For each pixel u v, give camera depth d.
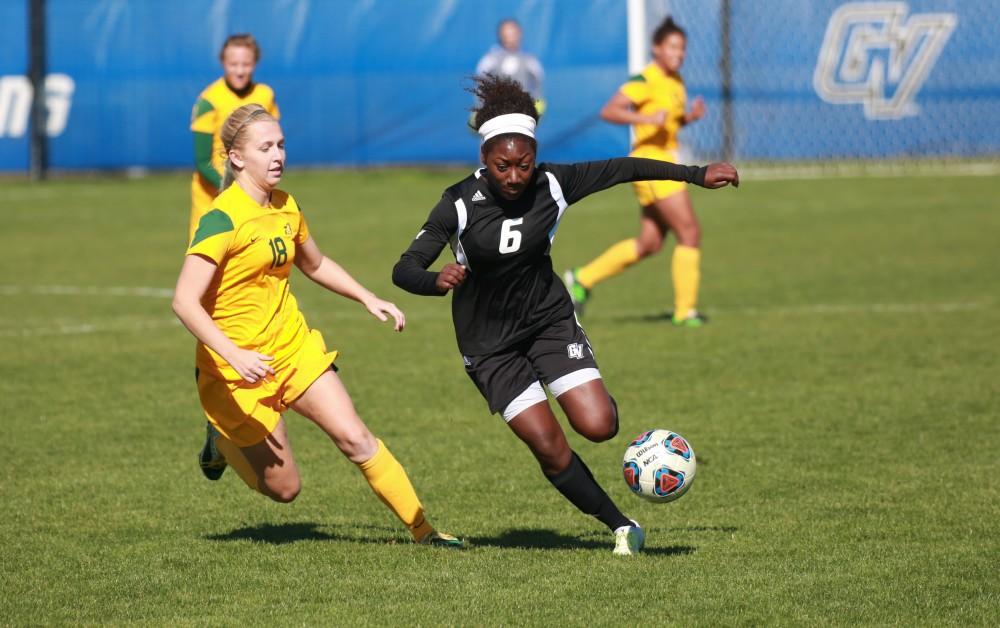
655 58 41.09
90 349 37.75
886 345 36.94
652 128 40.97
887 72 86.31
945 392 30.97
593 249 59.12
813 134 87.50
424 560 19.11
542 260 19.22
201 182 35.66
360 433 19.08
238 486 23.86
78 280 51.91
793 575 18.09
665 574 18.19
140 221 70.62
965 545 19.52
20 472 24.64
